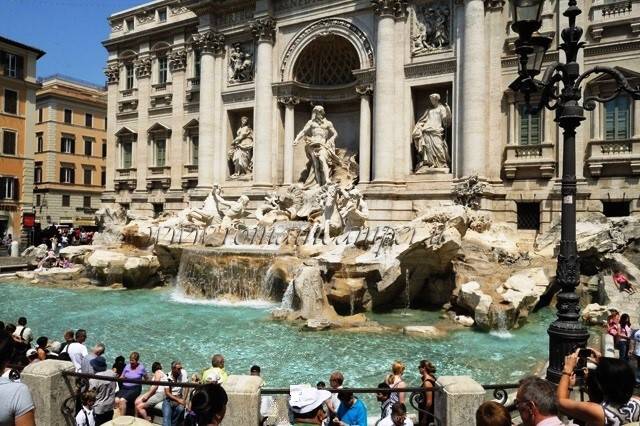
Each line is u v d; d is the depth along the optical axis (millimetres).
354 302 21141
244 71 39812
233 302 24000
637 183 26734
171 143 44750
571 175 9484
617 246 23344
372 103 34031
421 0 32000
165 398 10039
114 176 49031
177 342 17016
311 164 36344
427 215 24719
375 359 15242
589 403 5043
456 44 30672
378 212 32062
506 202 30062
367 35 33812
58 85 71000
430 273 23031
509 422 4551
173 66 44625
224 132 40719
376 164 32562
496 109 30234
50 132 65562
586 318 19609
